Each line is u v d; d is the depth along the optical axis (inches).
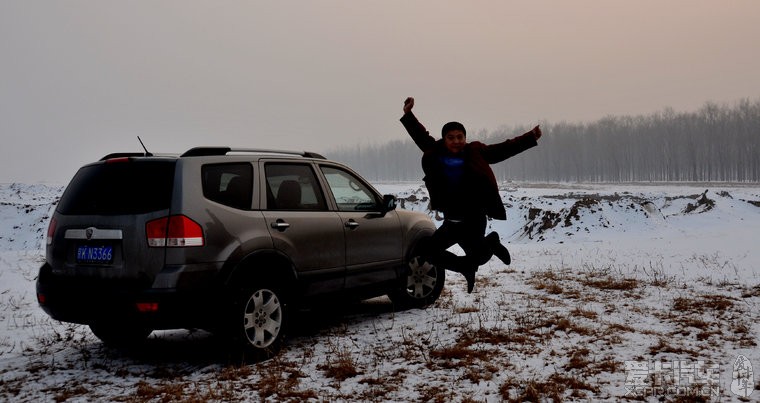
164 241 183.8
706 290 320.5
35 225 930.7
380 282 260.7
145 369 202.1
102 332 229.0
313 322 265.9
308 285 223.9
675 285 341.1
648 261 468.1
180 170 191.9
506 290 338.6
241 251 197.2
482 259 181.6
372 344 222.5
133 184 196.1
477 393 163.3
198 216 188.7
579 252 558.3
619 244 623.2
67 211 205.5
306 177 239.3
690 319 241.8
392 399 161.6
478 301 300.8
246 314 199.8
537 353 197.8
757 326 227.0
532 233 836.0
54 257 204.8
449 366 187.6
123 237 187.6
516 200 1093.1
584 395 157.6
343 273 239.9
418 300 286.7
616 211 814.5
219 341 240.8
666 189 2669.8
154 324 181.3
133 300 180.7
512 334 222.4
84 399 170.9
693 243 593.3
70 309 194.4
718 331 219.3
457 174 180.4
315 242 227.3
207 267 187.6
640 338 212.8
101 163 206.5
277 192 223.1
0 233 911.0
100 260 192.5
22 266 484.4
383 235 262.7
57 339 251.9
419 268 286.8
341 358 201.3
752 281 347.9
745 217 903.7
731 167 4913.9
